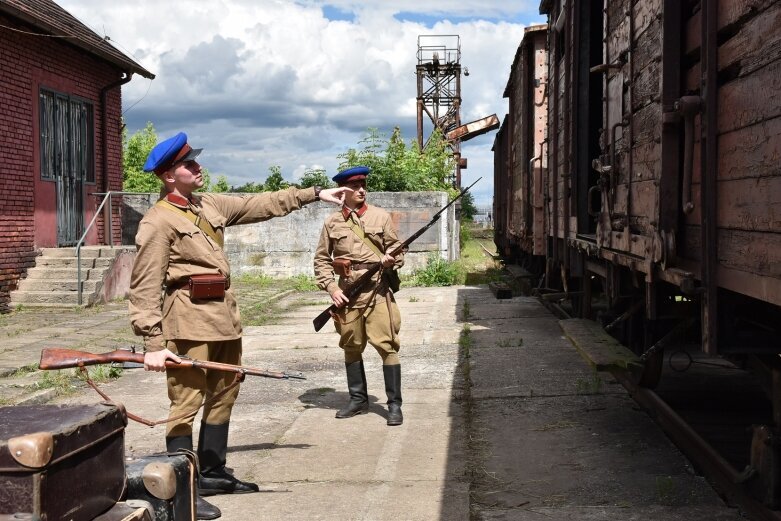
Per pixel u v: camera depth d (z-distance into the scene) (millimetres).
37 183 13391
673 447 5090
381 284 5934
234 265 17719
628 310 6211
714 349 3633
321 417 6172
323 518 4105
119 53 15930
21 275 12984
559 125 10094
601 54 8312
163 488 2686
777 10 2982
